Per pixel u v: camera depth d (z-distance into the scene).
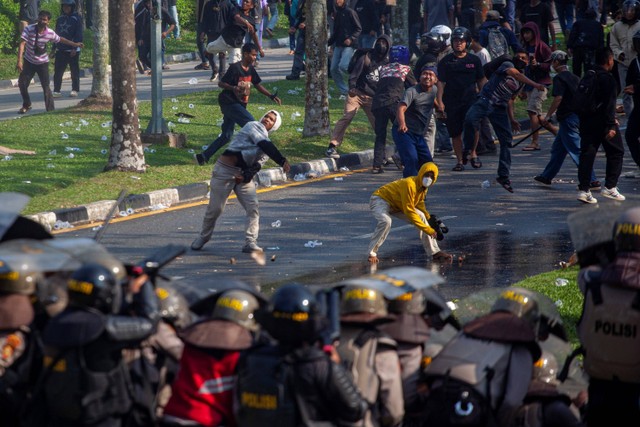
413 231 24.58
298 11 46.31
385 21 46.88
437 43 32.94
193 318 10.20
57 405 9.07
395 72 31.97
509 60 29.09
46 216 25.44
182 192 29.23
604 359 10.09
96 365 9.02
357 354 9.53
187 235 24.39
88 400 8.97
